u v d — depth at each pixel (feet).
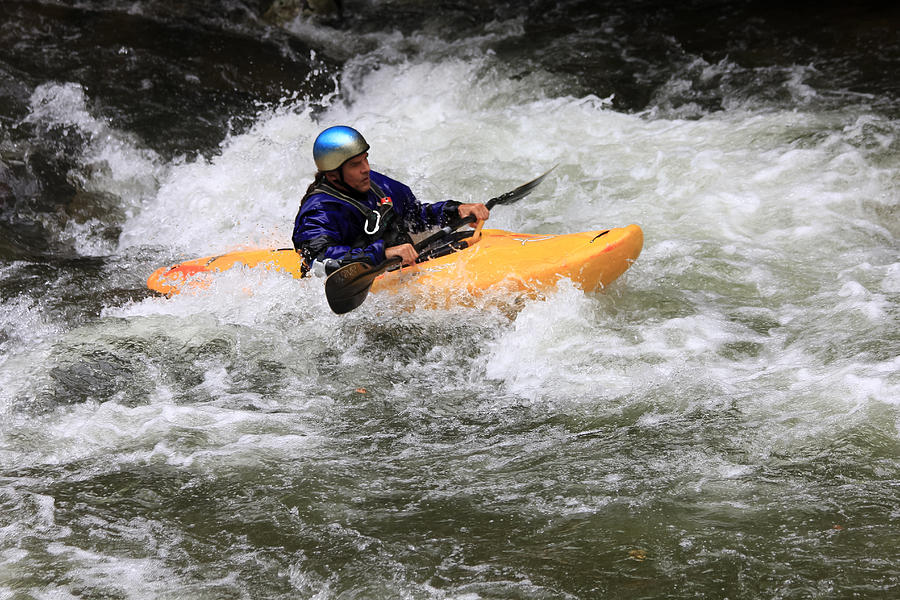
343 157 35.76
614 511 24.75
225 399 34.22
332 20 96.68
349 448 30.01
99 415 33.17
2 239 54.34
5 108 70.18
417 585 22.31
